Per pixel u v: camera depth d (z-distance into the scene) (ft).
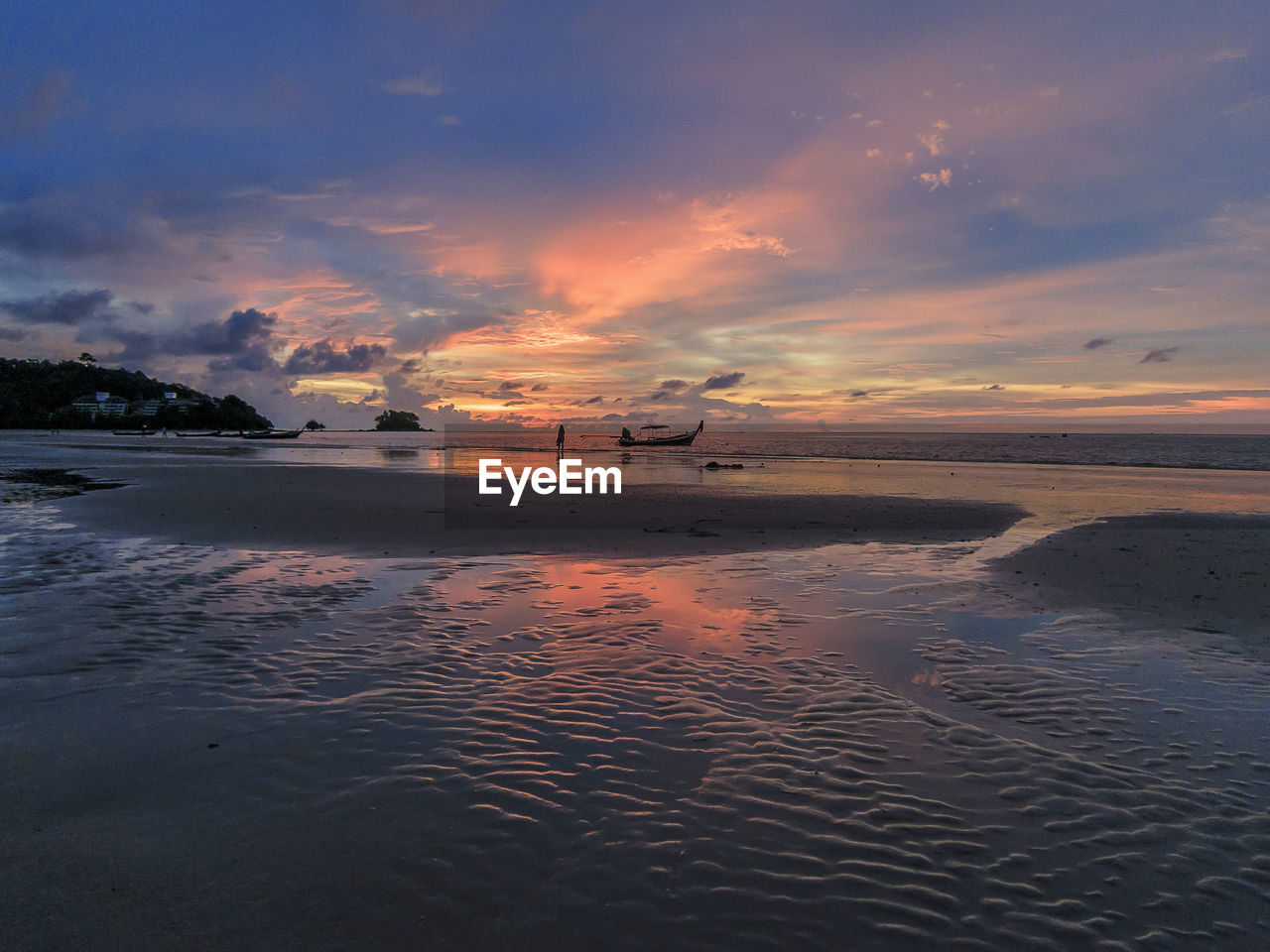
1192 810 11.21
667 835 10.25
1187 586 26.05
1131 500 59.82
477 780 11.68
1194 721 14.62
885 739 13.67
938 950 8.11
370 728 13.64
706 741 13.47
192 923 8.16
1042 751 13.23
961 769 12.53
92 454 133.39
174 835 9.93
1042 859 9.93
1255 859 9.96
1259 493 66.74
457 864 9.43
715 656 18.40
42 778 11.42
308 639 19.34
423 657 17.93
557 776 11.89
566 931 8.26
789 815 10.89
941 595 25.29
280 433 308.40
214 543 33.94
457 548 34.12
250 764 12.10
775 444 268.21
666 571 29.32
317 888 8.87
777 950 8.07
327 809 10.71
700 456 152.25
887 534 40.24
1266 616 22.27
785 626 21.33
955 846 10.19
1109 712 15.05
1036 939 8.33
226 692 15.34
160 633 19.40
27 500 51.16
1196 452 190.39
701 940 8.19
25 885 8.75
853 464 120.67
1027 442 300.61
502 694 15.60
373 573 28.14
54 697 14.87
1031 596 25.05
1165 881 9.47
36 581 25.23
